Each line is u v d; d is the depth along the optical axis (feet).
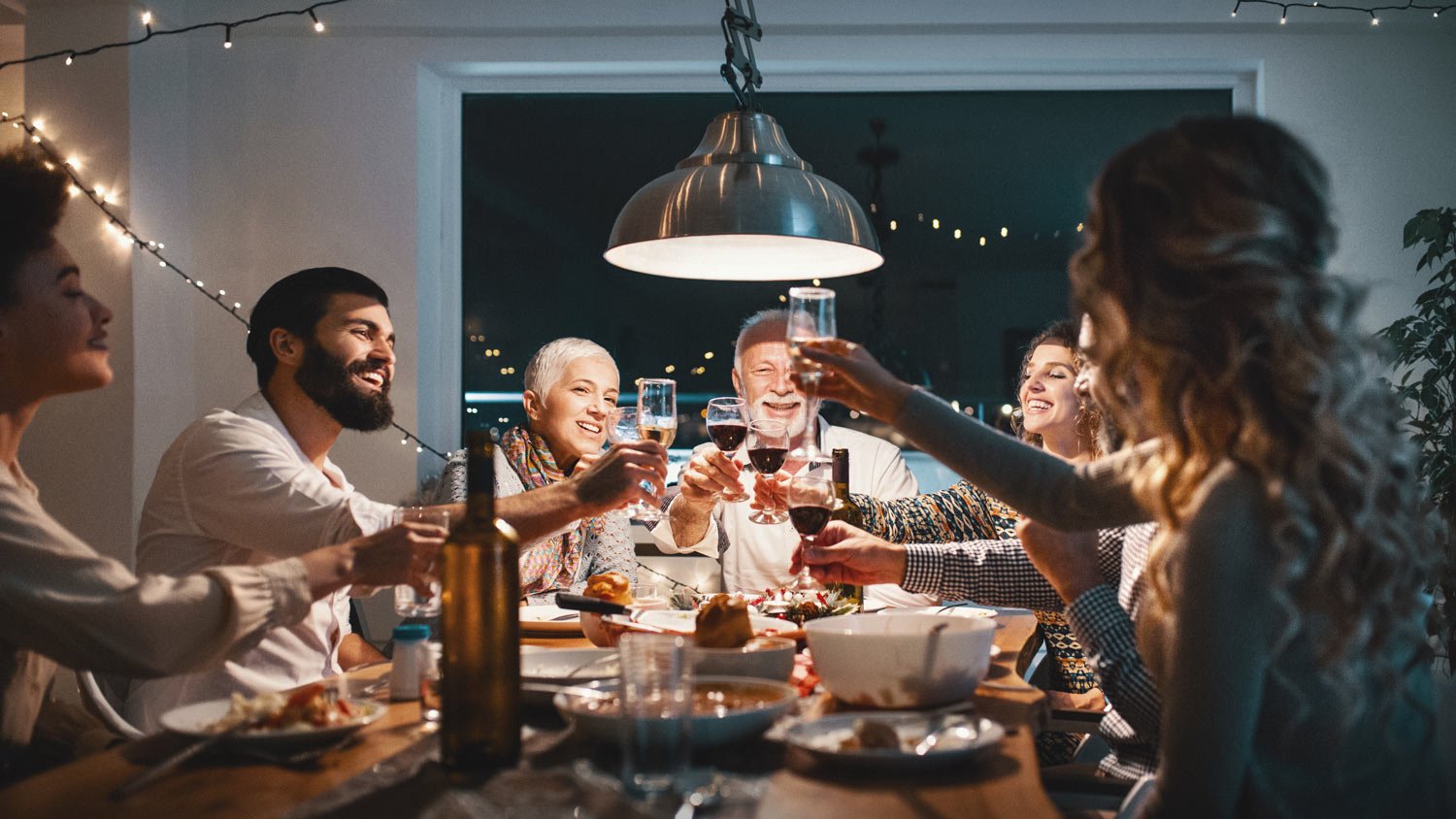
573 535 9.04
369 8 11.65
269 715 3.83
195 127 11.72
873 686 4.11
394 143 11.72
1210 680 3.28
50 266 4.85
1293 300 3.34
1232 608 3.28
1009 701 4.47
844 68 12.02
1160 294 3.52
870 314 12.43
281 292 6.70
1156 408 3.58
